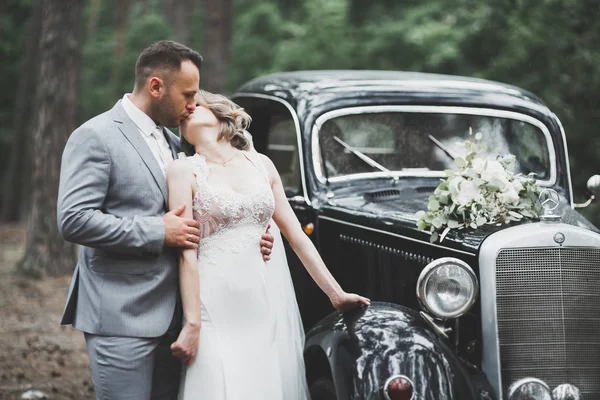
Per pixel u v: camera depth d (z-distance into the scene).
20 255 15.01
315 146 5.55
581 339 4.41
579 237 4.38
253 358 4.25
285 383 4.43
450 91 5.88
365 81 5.92
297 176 5.59
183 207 4.18
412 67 21.20
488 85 6.08
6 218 22.53
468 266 4.33
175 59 4.21
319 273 4.62
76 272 4.32
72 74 12.20
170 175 4.26
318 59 24.39
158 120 4.31
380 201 5.43
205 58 18.72
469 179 4.70
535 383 4.28
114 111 4.28
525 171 5.75
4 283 11.48
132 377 4.10
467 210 4.65
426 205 5.19
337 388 4.25
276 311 4.48
